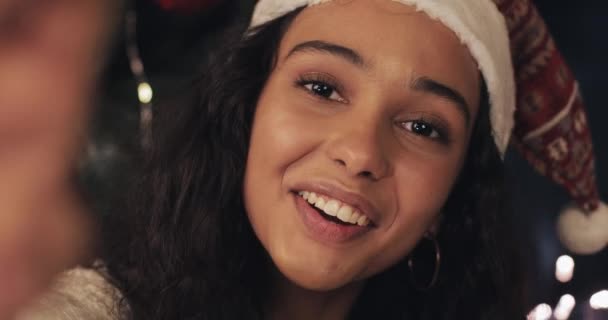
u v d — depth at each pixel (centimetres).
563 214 153
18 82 8
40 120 8
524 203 286
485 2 115
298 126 105
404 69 105
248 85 119
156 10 175
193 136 123
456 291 136
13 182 8
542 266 280
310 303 121
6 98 8
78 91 9
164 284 118
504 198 135
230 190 120
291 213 106
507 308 140
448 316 137
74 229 9
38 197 8
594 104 371
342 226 105
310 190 104
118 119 167
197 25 179
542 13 396
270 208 107
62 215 9
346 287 123
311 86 108
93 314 105
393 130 108
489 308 138
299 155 104
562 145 143
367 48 106
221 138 121
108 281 113
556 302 271
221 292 118
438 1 108
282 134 106
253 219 111
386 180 106
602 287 270
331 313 123
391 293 134
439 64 108
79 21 8
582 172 146
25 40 8
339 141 102
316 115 105
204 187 121
